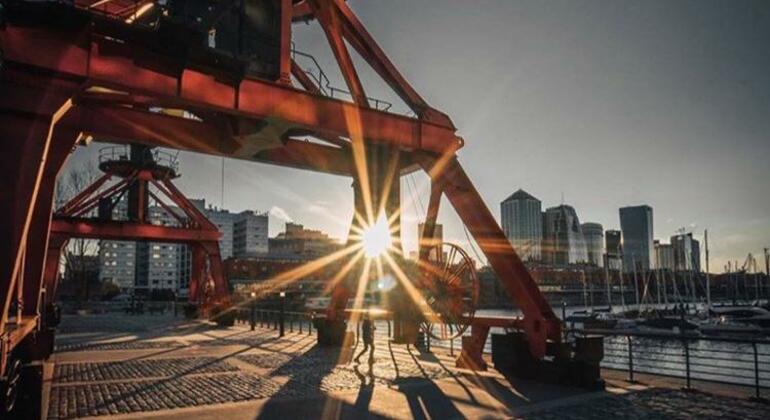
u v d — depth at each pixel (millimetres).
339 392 13375
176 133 17562
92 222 36938
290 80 15766
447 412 11328
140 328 34812
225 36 16719
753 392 13305
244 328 35281
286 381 14844
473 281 17156
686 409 11547
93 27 11609
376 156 20047
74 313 56000
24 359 13961
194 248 48812
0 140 10102
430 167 18469
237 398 12625
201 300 47500
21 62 10812
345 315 22969
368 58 18266
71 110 15961
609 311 87938
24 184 9969
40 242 14562
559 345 14875
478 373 16156
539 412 11336
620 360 38969
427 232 18547
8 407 8008
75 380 14969
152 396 12812
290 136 18125
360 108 16688
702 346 52219
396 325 24172
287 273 96375
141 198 40781
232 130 16250
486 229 17281
